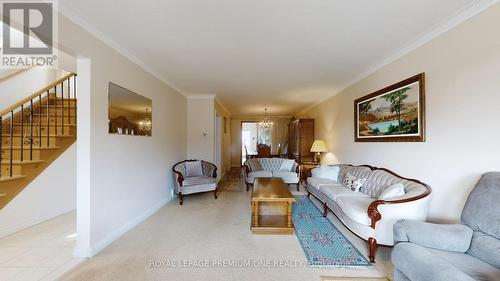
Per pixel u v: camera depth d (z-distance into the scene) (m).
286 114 9.48
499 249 1.48
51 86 3.71
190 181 4.51
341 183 4.08
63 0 1.92
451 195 2.26
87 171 2.38
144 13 2.12
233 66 3.59
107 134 2.66
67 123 4.11
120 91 2.91
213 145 5.78
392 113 3.13
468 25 2.08
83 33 2.28
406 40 2.68
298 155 6.93
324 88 4.94
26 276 2.04
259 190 3.46
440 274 1.30
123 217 3.01
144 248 2.58
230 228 3.19
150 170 3.78
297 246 2.65
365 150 3.89
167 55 3.15
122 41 2.72
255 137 12.80
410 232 1.76
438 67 2.41
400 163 2.99
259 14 2.13
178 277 2.04
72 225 3.24
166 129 4.46
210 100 5.77
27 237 2.85
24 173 3.11
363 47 2.88
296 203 4.44
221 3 1.96
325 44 2.79
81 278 2.01
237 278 2.03
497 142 1.86
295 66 3.58
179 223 3.38
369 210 2.29
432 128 2.49
